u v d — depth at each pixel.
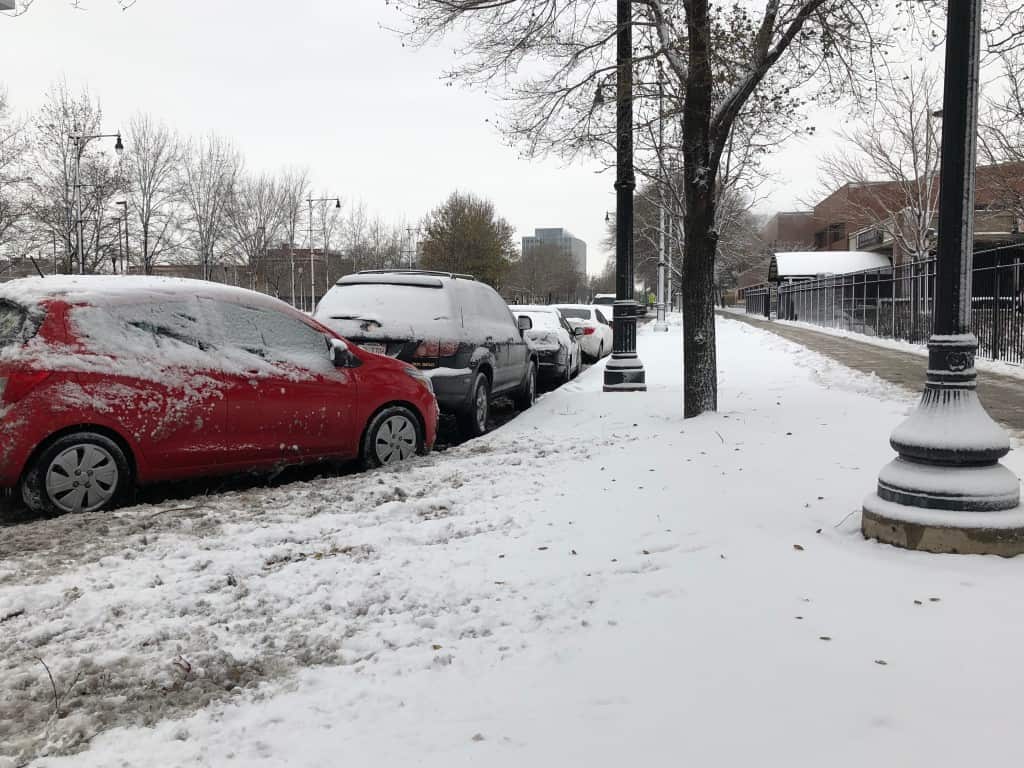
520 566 4.49
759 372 15.32
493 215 65.44
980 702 2.78
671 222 36.34
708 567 4.35
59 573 4.34
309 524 5.26
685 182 9.39
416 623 3.76
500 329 10.66
